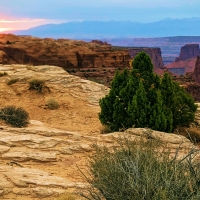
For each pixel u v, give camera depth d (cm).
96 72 11444
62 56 12194
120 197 471
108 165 567
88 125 1644
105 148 734
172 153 959
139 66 1495
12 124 1366
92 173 693
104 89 2398
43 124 1528
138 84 1412
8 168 817
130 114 1316
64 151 1007
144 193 449
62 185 731
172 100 1429
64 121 1709
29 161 925
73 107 1986
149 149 625
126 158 554
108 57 12612
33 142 1043
